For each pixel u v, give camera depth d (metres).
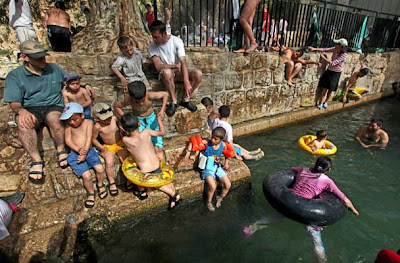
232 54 5.50
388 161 5.02
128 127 2.99
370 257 2.95
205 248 3.05
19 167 3.21
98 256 2.89
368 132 5.78
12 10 4.71
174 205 3.45
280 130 6.47
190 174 3.88
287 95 6.98
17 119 2.87
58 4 5.39
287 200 3.34
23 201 2.99
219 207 3.73
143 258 2.89
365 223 3.45
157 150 3.60
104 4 4.39
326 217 3.16
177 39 3.85
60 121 3.00
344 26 8.41
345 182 4.32
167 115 3.99
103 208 3.17
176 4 10.12
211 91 5.50
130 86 3.02
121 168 3.47
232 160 4.29
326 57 7.33
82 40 4.43
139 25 4.99
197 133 4.29
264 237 3.20
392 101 9.59
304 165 4.80
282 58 6.57
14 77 2.88
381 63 9.38
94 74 3.85
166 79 3.82
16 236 2.70
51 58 3.58
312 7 7.66
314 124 6.94
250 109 6.34
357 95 8.23
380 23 9.64
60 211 3.01
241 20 5.43
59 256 2.63
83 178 3.11
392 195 4.02
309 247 3.05
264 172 4.57
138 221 3.38
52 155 3.33
